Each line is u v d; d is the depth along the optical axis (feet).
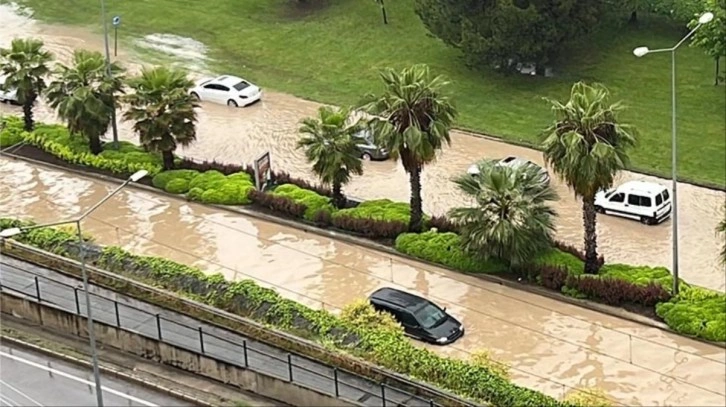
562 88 266.98
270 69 290.56
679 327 179.42
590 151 185.47
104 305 191.52
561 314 187.52
